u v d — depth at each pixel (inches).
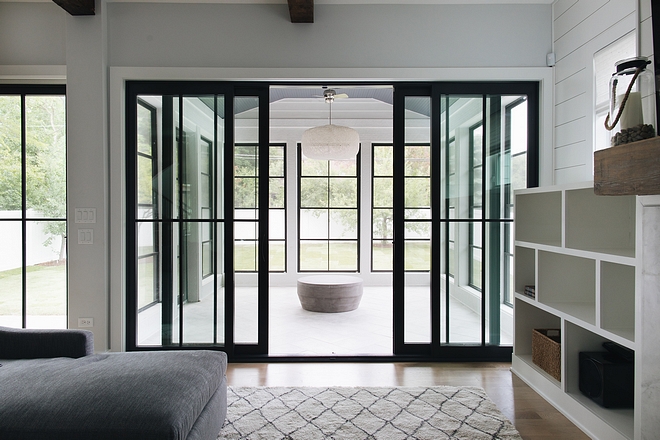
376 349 138.6
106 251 122.8
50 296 133.3
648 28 86.6
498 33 125.0
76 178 121.6
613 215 93.3
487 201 129.3
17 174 131.3
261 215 129.8
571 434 84.3
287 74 124.0
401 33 124.6
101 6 120.9
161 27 123.6
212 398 78.0
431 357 128.1
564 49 118.6
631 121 71.1
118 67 123.2
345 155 196.1
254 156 129.9
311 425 85.2
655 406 67.9
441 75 124.4
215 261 127.7
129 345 127.5
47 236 132.6
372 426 84.8
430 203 130.2
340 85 130.4
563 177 119.7
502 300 129.6
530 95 128.6
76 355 85.5
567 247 92.9
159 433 58.2
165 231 127.9
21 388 65.4
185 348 127.6
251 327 135.3
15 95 130.3
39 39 124.1
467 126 128.4
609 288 81.2
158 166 127.7
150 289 128.0
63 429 58.5
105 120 122.6
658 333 67.7
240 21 124.1
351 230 274.5
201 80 125.9
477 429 83.7
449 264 128.8
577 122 112.7
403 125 130.3
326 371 118.9
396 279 130.5
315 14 124.4
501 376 115.4
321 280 203.8
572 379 92.8
